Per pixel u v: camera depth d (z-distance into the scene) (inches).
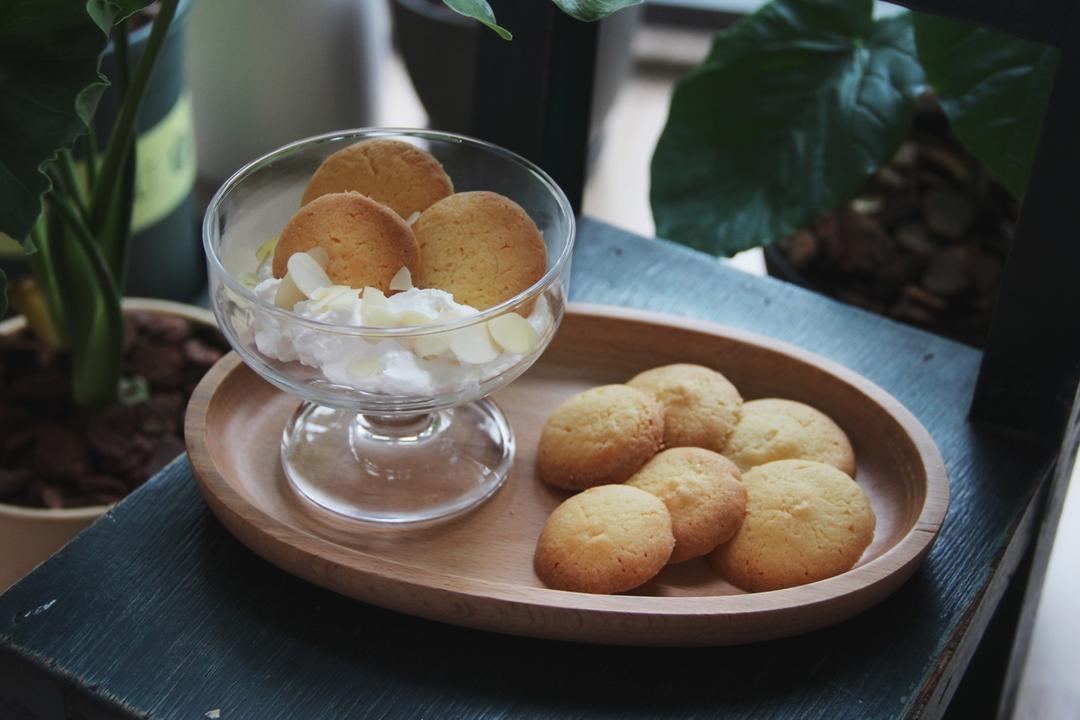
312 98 42.5
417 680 26.7
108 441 34.8
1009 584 32.2
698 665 27.0
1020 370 29.9
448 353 26.5
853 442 30.0
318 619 27.4
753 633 26.7
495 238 27.5
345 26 41.8
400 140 29.0
